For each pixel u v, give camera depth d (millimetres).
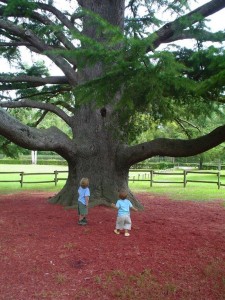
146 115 6008
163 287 3816
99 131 8375
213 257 4793
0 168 31766
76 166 8367
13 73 9906
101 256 4660
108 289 3762
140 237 5562
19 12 7957
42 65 10102
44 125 27234
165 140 7633
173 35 6859
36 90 10352
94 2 8242
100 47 3637
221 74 3203
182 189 14289
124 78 3754
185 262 4551
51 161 42438
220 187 15266
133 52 3459
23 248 4965
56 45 9234
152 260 4566
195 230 6250
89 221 6531
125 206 5645
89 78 8070
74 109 8883
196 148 7105
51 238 5434
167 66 3420
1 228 6035
